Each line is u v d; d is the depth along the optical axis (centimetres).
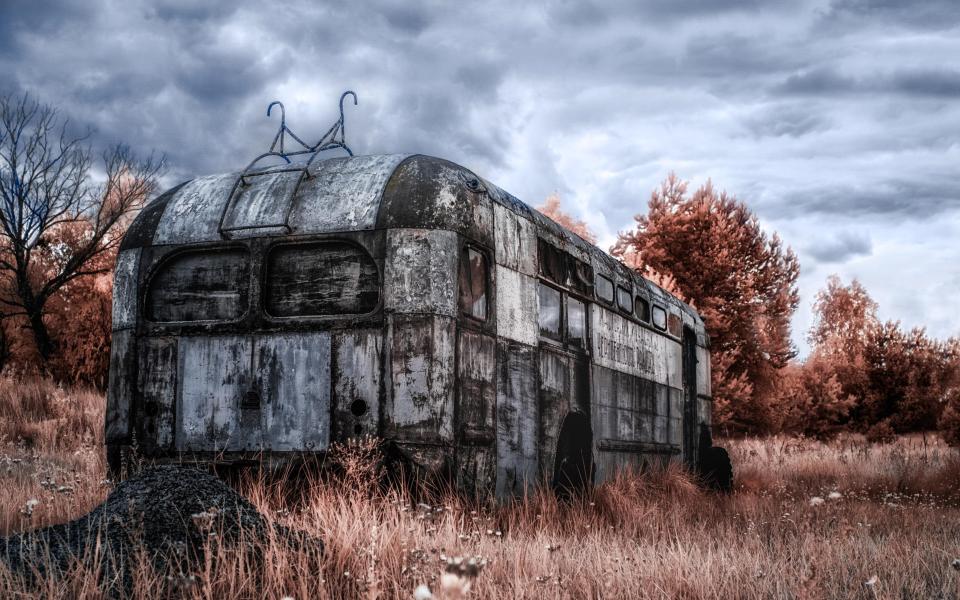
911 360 3669
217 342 737
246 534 477
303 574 452
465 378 716
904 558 599
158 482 505
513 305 810
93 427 1477
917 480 1442
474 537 581
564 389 909
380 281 707
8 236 2594
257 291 732
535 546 577
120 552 444
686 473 1220
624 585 493
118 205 2825
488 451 739
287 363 716
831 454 2045
